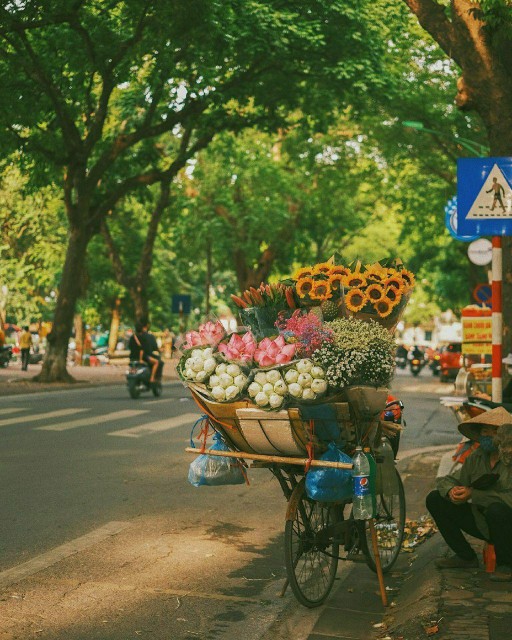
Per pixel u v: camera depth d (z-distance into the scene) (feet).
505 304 33.19
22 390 80.07
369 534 22.08
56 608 18.85
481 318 55.98
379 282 19.76
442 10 33.04
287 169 141.69
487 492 20.38
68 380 91.86
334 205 140.46
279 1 81.92
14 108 74.90
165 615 18.74
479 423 21.01
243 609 19.40
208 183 137.18
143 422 55.06
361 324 19.19
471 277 138.21
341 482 19.12
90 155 90.53
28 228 143.02
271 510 29.91
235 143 129.90
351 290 19.53
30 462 37.91
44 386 85.35
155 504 30.25
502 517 19.63
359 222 147.43
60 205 133.28
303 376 18.56
